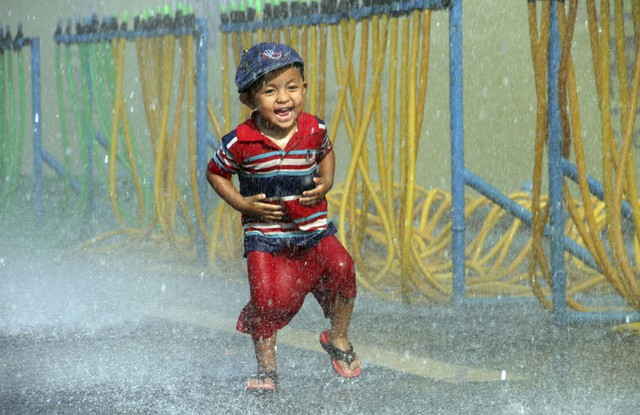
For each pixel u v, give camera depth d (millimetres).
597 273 9164
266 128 5316
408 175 7895
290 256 5438
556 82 7137
